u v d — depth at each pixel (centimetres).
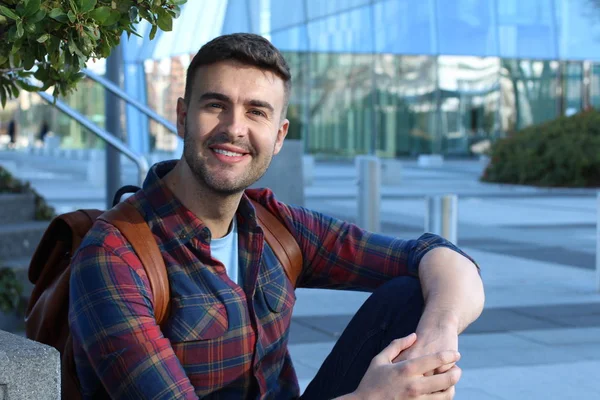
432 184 2242
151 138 2788
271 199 258
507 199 1836
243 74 221
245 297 229
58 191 1856
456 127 3562
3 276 604
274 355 238
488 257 1011
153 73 2317
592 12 3466
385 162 2184
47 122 4759
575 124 2259
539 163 2184
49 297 233
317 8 3212
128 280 212
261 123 225
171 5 226
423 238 264
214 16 2369
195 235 223
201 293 222
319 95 3359
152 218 224
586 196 1953
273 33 3066
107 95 886
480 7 3444
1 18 202
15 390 187
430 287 242
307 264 262
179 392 205
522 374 517
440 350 220
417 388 206
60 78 247
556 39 3512
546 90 3625
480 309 242
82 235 240
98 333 208
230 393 229
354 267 263
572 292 794
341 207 1567
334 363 252
